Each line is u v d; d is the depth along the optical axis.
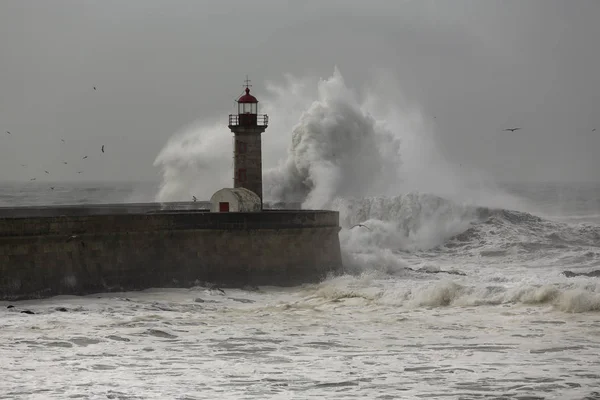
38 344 66.56
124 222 95.50
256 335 70.88
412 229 146.38
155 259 97.56
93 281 92.88
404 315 80.69
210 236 101.31
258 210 112.50
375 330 73.19
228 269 101.69
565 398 51.31
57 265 90.56
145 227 96.88
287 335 70.88
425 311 82.44
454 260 132.62
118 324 75.12
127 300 88.88
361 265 116.75
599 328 72.38
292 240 105.75
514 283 91.12
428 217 148.12
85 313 81.12
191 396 51.72
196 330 72.81
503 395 51.94
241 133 117.44
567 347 65.06
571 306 80.12
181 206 131.12
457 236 145.50
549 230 147.50
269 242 104.19
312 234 107.50
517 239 142.75
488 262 130.25
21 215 111.31
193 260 100.00
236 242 102.50
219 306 87.88
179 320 77.62
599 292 82.69
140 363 60.38
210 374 57.16
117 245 95.06
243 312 83.44
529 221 151.38
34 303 86.06
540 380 55.03
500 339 68.50
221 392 52.66
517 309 81.56
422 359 61.44
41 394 52.12
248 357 62.47
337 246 111.94
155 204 133.12
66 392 52.53
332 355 63.12
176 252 99.06
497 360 60.84
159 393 52.34
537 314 79.06
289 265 105.12
